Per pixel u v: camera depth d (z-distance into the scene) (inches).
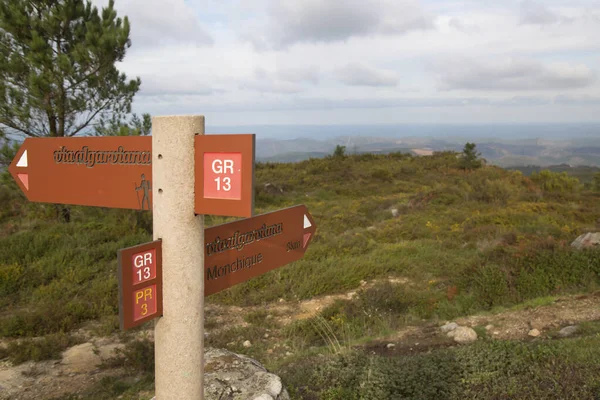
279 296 307.4
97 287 297.7
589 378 135.3
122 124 447.8
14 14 385.4
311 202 799.1
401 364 159.6
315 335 241.8
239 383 125.7
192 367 82.4
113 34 406.6
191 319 80.7
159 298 78.9
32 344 219.1
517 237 381.4
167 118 75.3
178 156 75.7
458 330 207.2
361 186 936.9
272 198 815.7
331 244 421.4
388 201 695.1
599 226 438.9
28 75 393.7
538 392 132.6
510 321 219.0
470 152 1112.8
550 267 282.7
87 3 432.8
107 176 91.2
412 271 340.5
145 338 238.7
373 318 253.0
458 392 139.9
